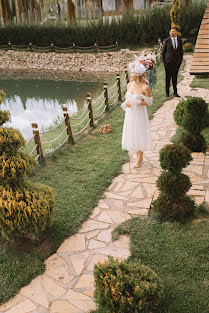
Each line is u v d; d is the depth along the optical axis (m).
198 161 6.55
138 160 6.55
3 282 4.01
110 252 4.41
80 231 4.87
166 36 21.42
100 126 9.16
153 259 4.20
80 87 17.61
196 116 6.80
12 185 4.49
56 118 12.71
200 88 11.60
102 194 5.77
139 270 3.46
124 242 4.59
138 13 22.31
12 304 3.73
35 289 3.91
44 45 24.31
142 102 6.12
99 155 7.28
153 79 11.48
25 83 19.75
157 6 21.98
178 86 12.08
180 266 4.05
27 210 4.27
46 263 4.30
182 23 20.25
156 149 7.30
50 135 10.22
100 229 4.89
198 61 4.38
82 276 4.06
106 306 3.19
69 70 22.39
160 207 4.95
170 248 4.36
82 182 6.18
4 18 25.61
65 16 24.00
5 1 25.52
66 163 7.01
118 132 8.55
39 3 24.14
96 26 22.78
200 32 4.48
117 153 7.28
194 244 4.39
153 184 5.96
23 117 13.47
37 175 6.54
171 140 7.62
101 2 23.02
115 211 5.29
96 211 5.31
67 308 3.62
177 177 4.82
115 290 3.14
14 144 4.41
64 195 5.78
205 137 7.50
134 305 3.14
